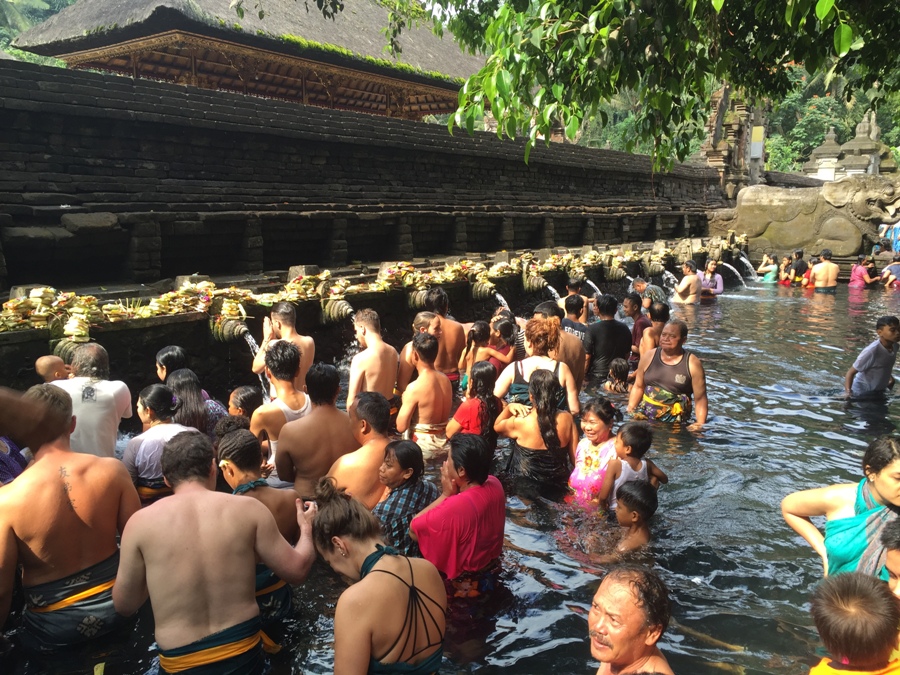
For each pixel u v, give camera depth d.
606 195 20.53
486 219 15.20
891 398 7.98
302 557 3.34
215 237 9.69
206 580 3.09
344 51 17.58
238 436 3.91
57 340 5.87
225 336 7.13
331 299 8.52
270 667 3.44
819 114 44.94
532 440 5.46
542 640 3.67
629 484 4.59
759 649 3.55
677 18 4.64
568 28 4.83
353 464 4.46
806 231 21.75
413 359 7.04
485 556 4.01
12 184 7.77
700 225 23.95
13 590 3.80
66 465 3.57
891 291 17.67
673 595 4.03
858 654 2.34
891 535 2.77
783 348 10.85
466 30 7.55
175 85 9.30
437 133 14.12
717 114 27.38
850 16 5.37
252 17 15.89
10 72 7.66
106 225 8.12
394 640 2.81
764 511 5.11
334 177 11.95
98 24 15.53
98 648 3.57
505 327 7.51
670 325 6.92
